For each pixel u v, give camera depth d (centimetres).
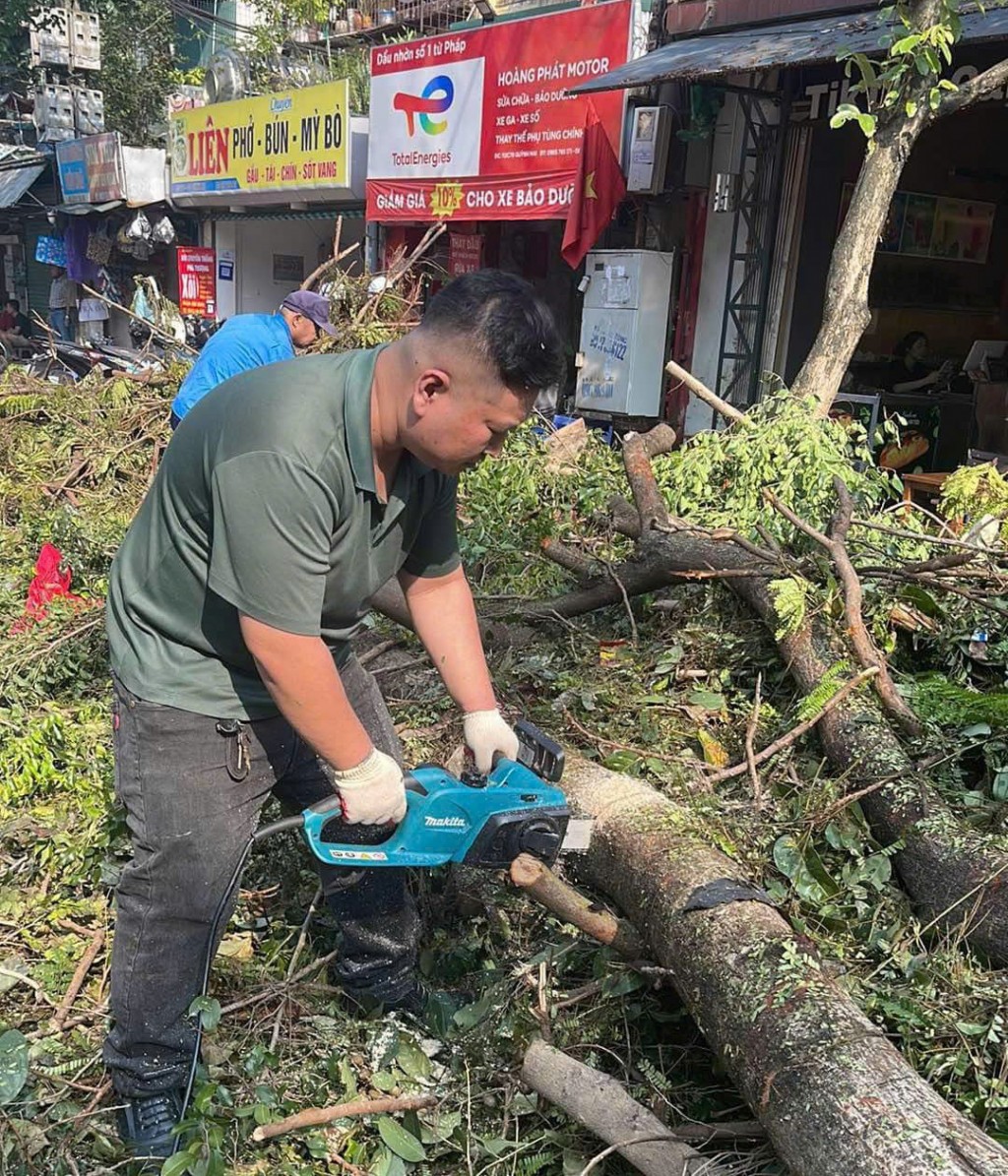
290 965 242
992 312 901
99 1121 211
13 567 500
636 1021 219
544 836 190
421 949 251
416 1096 210
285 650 171
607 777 255
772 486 411
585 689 337
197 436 180
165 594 189
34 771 312
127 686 194
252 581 168
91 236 1523
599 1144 195
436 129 969
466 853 192
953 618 333
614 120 812
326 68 1398
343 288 725
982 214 861
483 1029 223
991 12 538
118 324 1574
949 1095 186
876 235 499
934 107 479
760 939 191
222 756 196
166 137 1489
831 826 251
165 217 1423
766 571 339
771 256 767
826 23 667
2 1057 184
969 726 283
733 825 260
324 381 175
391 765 185
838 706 287
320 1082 217
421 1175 202
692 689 337
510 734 213
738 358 786
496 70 890
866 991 209
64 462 650
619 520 397
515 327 159
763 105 757
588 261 852
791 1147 163
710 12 751
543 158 863
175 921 198
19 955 258
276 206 1301
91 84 1745
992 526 376
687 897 205
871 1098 158
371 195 1073
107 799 294
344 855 193
